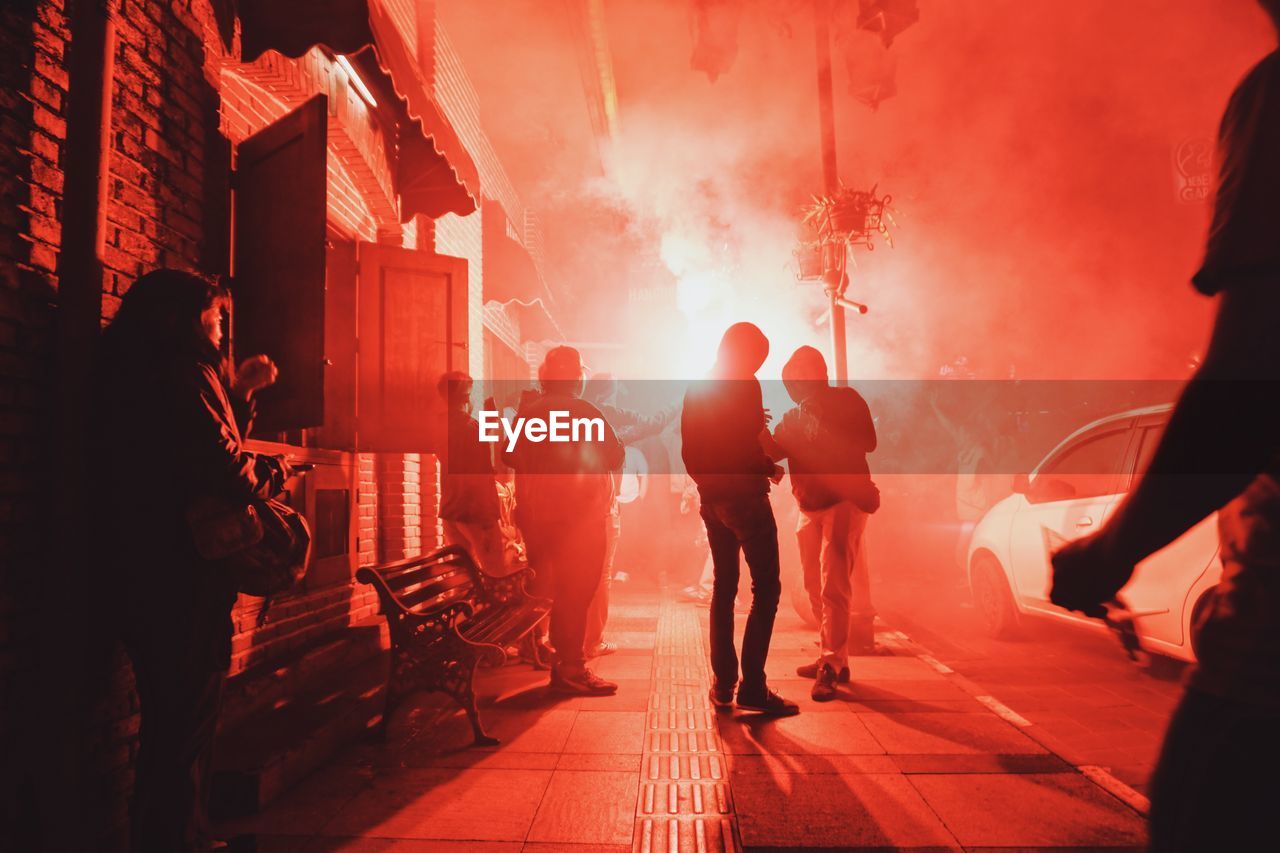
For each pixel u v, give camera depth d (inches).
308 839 118.1
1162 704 185.0
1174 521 37.4
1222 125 41.6
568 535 197.6
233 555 102.3
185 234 141.8
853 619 238.8
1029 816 123.9
